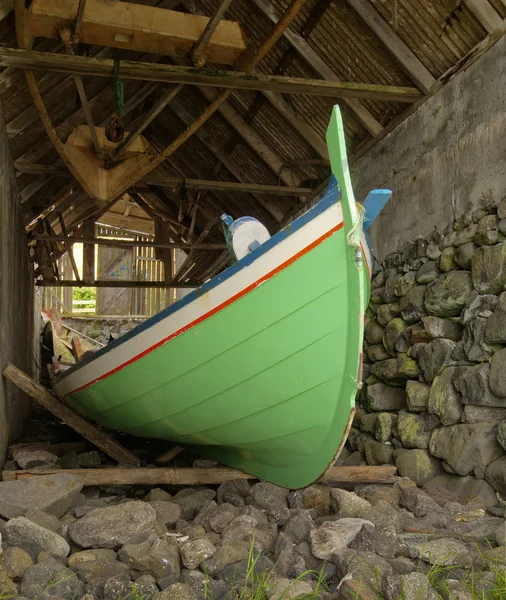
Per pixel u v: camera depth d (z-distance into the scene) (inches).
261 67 214.8
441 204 159.2
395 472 144.3
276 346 115.6
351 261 103.3
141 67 153.9
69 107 237.6
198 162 313.7
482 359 130.3
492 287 130.4
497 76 139.6
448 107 159.0
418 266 167.6
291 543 98.7
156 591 83.3
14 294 202.1
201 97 260.2
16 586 85.5
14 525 95.7
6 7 152.9
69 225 362.9
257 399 123.0
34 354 385.1
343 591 81.0
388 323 178.2
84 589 85.0
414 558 94.9
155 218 378.9
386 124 195.0
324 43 187.5
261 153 256.4
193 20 156.3
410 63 164.4
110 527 100.7
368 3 161.6
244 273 113.8
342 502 116.3
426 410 149.4
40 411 341.4
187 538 103.2
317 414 120.4
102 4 146.6
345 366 113.3
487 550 95.2
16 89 193.5
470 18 147.4
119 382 146.1
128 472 136.2
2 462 149.9
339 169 98.0
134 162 207.3
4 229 163.3
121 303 697.0
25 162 235.1
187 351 125.8
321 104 212.2
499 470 118.9
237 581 86.7
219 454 154.5
